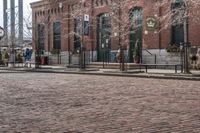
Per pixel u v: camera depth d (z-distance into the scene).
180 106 12.07
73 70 34.38
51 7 50.12
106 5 42.28
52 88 18.42
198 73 26.44
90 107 12.09
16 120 10.00
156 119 9.88
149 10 36.88
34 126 9.19
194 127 8.87
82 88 18.33
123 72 29.67
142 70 32.12
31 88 18.48
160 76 25.80
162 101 13.28
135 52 38.00
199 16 30.25
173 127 8.88
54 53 49.62
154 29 33.81
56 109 11.76
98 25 43.75
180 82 21.78
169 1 32.34
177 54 34.75
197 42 33.12
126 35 38.53
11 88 18.58
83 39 40.59
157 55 36.50
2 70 38.97
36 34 48.84
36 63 41.00
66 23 48.16
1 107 12.27
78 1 45.31
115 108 11.83
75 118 10.19
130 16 38.12
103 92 16.45
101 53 43.38
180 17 29.19
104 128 8.87
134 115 10.53
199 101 13.19
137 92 16.31
